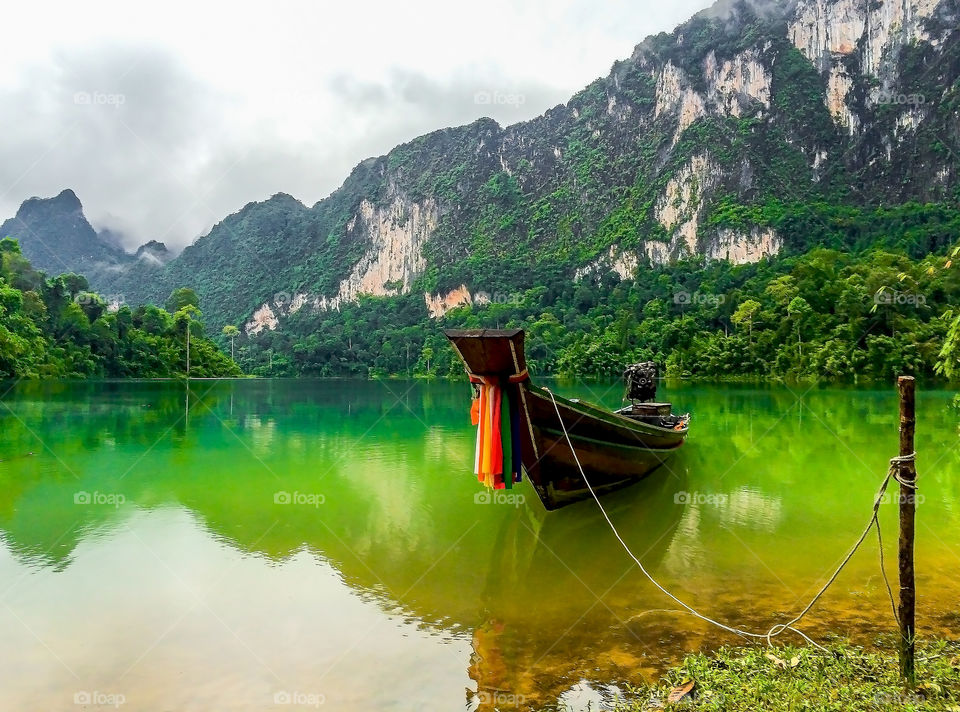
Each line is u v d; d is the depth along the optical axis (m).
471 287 141.12
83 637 5.58
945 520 8.98
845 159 121.62
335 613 6.07
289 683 4.79
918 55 122.31
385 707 4.45
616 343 69.44
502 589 6.62
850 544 8.00
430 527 8.98
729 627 5.61
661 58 157.38
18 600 6.41
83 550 7.96
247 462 14.07
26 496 10.78
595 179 156.62
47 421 22.30
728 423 20.86
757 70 138.88
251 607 6.23
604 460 10.20
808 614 5.85
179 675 4.93
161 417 24.23
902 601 4.43
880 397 31.78
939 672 4.49
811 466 13.11
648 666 4.92
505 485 8.19
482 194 177.00
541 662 5.05
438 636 5.56
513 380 7.98
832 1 137.12
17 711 4.44
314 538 8.44
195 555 7.76
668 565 7.30
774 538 8.31
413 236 182.00
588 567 7.27
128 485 11.62
